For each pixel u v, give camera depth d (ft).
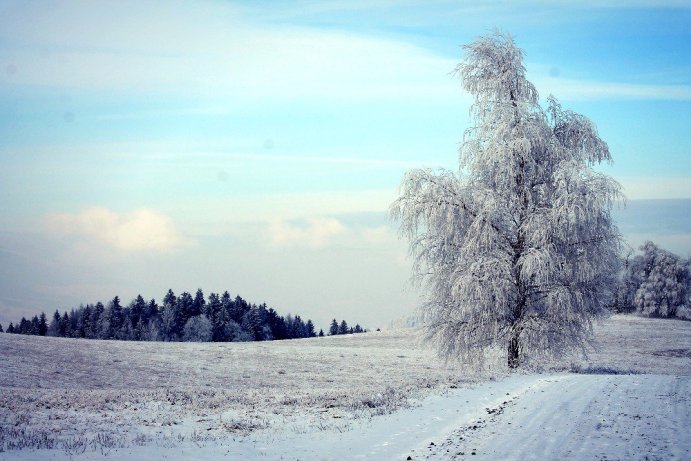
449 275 91.35
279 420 50.78
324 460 34.81
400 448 37.17
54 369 110.73
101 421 50.37
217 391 75.82
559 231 86.28
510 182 91.71
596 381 68.33
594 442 35.06
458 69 98.78
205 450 38.40
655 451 32.19
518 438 37.32
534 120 92.12
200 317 392.27
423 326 95.86
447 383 74.02
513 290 87.86
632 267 303.89
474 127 97.30
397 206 93.76
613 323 240.53
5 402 60.49
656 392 56.75
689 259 301.43
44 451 37.76
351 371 115.24
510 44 97.09
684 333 208.95
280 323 459.32
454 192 91.81
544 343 85.66
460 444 36.88
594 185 86.69
